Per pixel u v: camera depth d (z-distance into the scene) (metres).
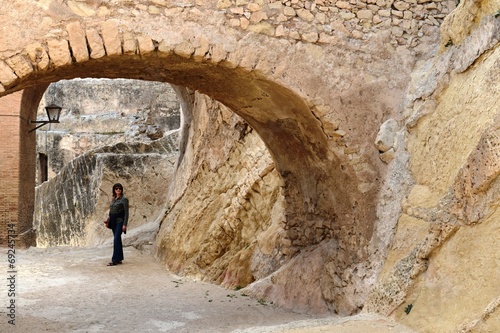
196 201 10.11
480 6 5.15
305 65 5.70
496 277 3.92
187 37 5.24
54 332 5.61
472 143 4.69
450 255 4.54
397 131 5.99
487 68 4.86
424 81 5.82
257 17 5.51
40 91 13.73
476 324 3.87
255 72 5.53
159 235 12.05
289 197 7.48
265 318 6.24
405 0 6.17
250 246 8.23
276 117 6.53
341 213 6.32
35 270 9.55
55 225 18.17
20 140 12.19
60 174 18.55
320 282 6.54
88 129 23.48
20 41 4.70
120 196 10.59
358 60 5.94
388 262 5.46
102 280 8.76
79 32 4.88
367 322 4.88
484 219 4.23
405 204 5.48
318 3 5.79
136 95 23.67
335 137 5.90
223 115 9.49
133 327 5.88
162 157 15.78
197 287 8.16
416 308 4.69
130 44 5.04
